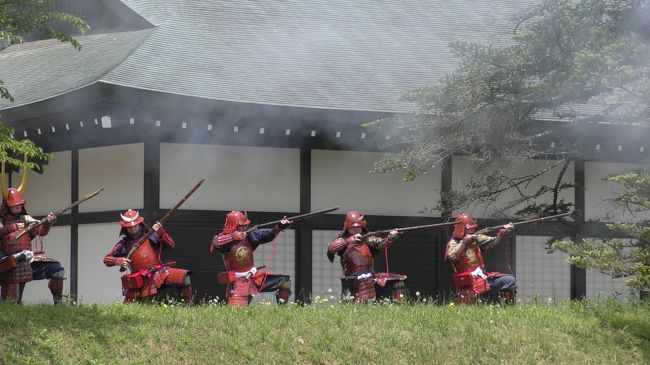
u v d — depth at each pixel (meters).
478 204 25.66
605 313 19.67
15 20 19.94
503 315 18.98
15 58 31.78
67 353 15.68
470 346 17.38
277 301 20.53
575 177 26.34
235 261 20.14
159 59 24.94
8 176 26.97
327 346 16.91
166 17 27.31
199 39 26.61
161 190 23.59
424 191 25.53
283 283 20.44
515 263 25.84
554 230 25.94
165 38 26.17
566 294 26.25
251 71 25.53
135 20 27.41
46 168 26.03
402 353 16.98
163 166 23.64
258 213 24.28
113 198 24.25
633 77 18.28
